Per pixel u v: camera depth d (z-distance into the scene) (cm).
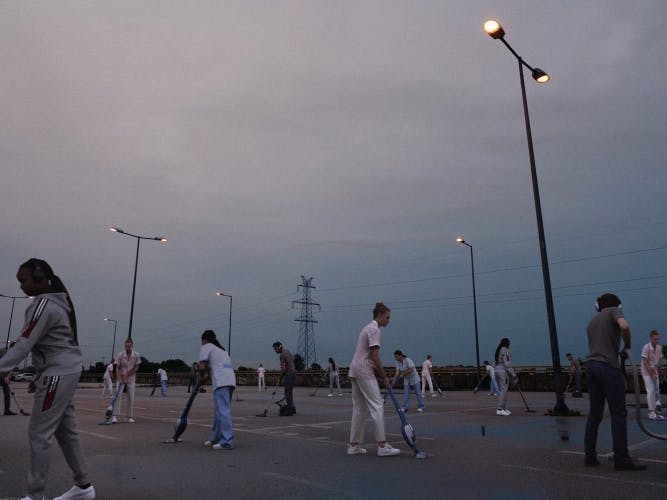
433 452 687
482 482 509
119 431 944
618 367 579
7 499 445
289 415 1261
